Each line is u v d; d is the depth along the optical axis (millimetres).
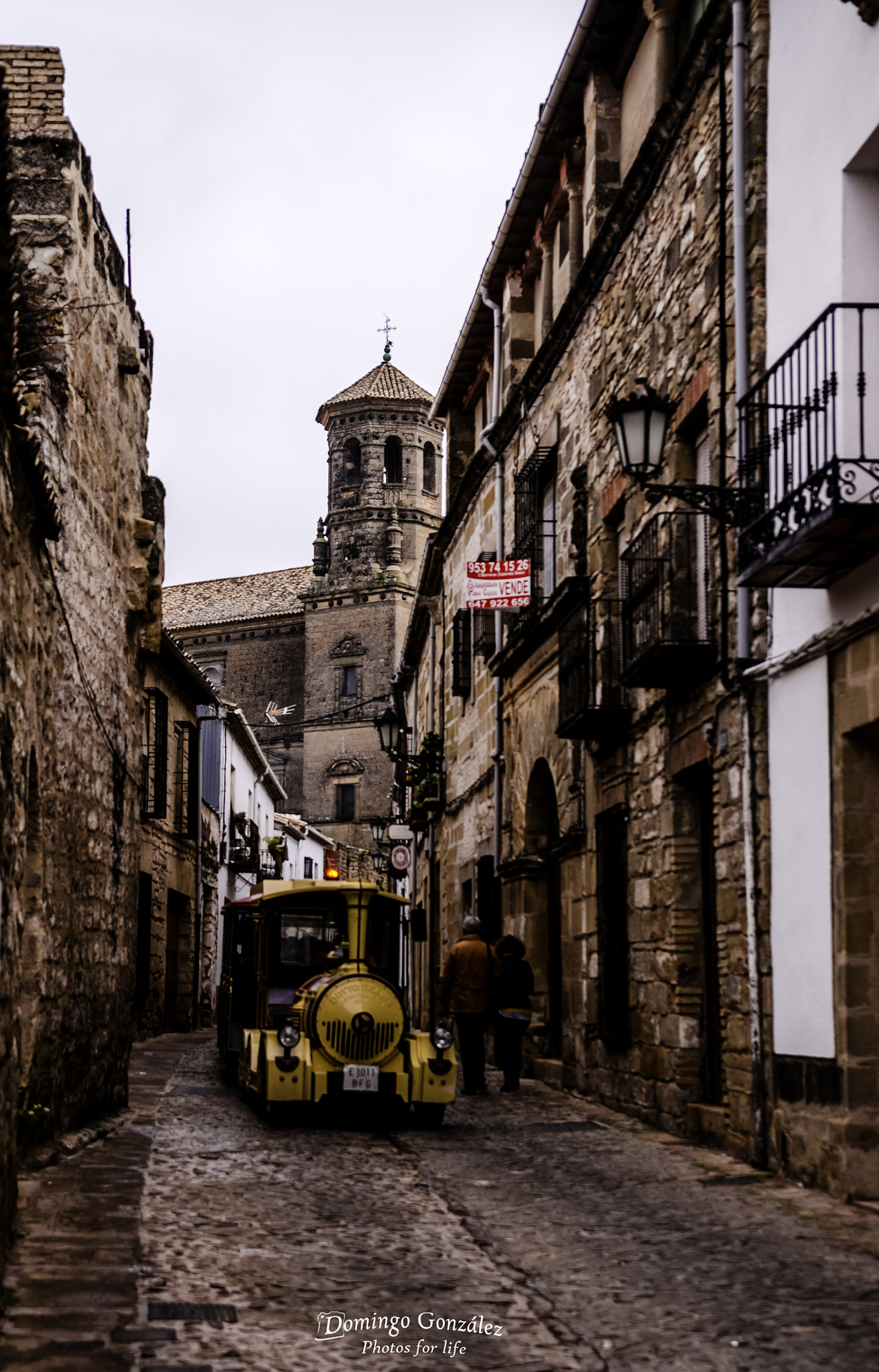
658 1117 12328
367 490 88312
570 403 16703
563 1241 7461
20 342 10406
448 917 25719
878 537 8156
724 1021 10812
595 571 15086
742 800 10383
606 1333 5695
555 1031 17703
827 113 9297
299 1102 12539
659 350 12914
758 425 10016
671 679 11648
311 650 87312
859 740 8852
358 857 73562
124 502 13000
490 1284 6520
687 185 12078
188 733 30500
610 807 13953
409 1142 11398
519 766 18781
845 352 8875
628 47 14781
